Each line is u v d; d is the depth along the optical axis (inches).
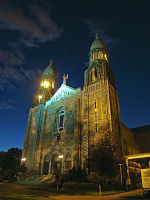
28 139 2073.1
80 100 1759.4
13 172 1769.2
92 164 1147.3
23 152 1977.1
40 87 2477.9
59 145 1704.0
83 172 1263.5
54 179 1366.9
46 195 800.9
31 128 2139.5
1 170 1899.6
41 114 2132.1
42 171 1701.5
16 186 1162.0
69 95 1919.3
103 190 1013.2
